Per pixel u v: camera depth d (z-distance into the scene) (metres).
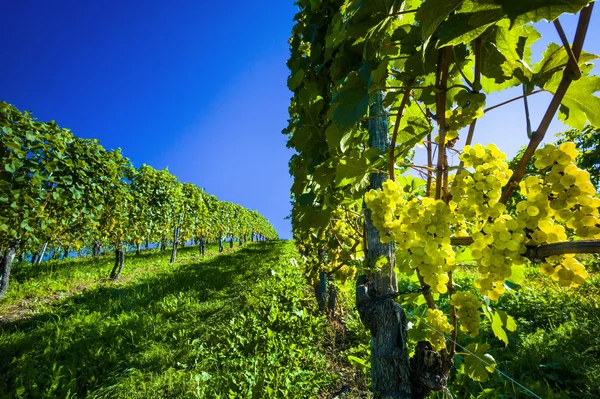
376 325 1.36
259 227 46.03
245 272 10.23
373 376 1.39
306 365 3.73
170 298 6.87
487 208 0.70
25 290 8.05
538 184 0.64
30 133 5.34
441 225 0.82
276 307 5.23
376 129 1.42
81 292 8.32
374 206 0.98
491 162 0.74
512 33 0.88
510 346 3.82
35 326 5.46
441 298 4.60
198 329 5.08
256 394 2.87
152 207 12.63
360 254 2.47
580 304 4.75
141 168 12.42
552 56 0.82
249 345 4.11
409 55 1.06
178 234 17.72
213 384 3.31
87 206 7.06
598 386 2.89
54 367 3.60
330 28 1.93
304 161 2.27
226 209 27.02
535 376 3.20
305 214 2.18
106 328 4.99
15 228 5.41
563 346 3.63
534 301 5.01
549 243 0.62
